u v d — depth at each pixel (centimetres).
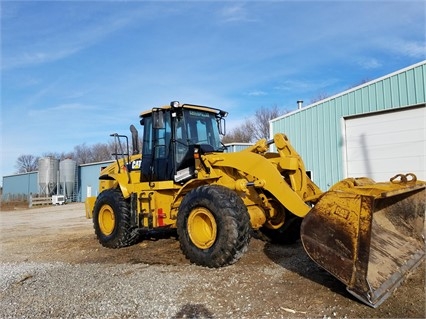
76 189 3478
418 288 385
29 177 4178
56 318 359
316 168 1059
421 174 857
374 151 937
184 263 537
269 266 495
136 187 680
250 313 344
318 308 347
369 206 337
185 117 647
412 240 448
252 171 530
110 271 519
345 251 350
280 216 586
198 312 353
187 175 612
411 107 871
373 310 335
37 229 1170
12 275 534
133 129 707
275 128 1180
